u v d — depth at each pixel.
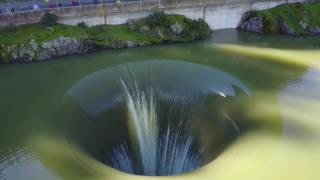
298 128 34.28
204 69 44.03
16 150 31.58
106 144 35.66
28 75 48.22
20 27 54.09
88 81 41.72
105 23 59.00
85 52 55.22
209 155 34.81
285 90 42.84
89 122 35.88
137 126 38.16
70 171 28.56
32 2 58.38
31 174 28.44
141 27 59.25
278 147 31.34
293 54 55.53
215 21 65.88
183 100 39.97
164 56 54.31
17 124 35.81
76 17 56.81
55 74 48.34
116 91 39.62
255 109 37.50
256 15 66.50
